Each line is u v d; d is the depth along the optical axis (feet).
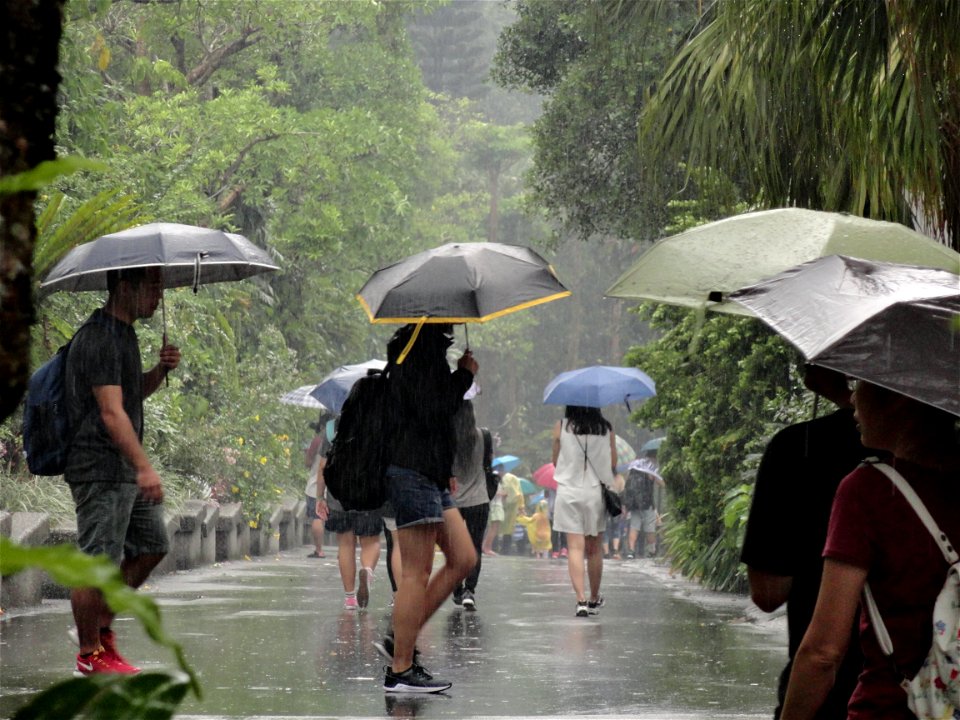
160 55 291.79
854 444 32.22
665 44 97.30
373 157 334.44
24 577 98.43
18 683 61.82
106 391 57.36
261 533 198.70
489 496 108.58
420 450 61.52
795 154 71.10
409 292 61.67
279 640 84.12
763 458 32.91
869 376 23.57
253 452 201.67
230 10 267.39
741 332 125.59
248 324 270.46
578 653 80.02
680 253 38.37
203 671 69.87
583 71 211.20
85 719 7.66
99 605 57.77
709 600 120.88
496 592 129.08
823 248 37.11
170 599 112.98
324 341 312.50
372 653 78.23
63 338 114.21
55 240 85.05
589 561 105.81
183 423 175.42
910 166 60.18
